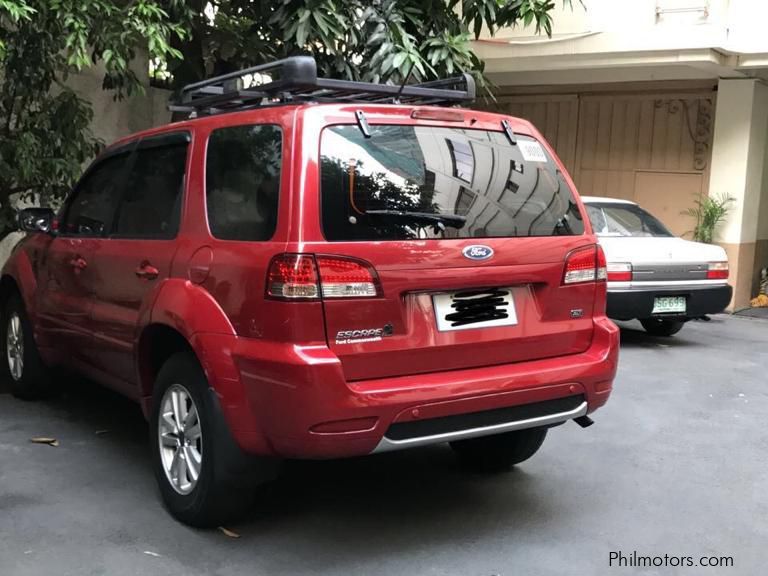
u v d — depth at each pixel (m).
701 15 10.56
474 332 3.61
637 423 5.84
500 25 8.07
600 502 4.34
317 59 7.39
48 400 5.98
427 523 4.00
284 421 3.26
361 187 3.43
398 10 7.34
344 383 3.24
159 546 3.68
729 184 12.03
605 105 13.77
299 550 3.68
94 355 4.81
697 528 4.04
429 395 3.38
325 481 4.54
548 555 3.70
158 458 4.04
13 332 5.97
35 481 4.41
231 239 3.58
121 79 7.30
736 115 11.90
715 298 8.59
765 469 4.93
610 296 8.15
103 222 4.79
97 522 3.91
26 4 5.43
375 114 3.59
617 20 11.07
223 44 7.49
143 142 4.60
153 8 5.87
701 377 7.39
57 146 6.72
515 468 4.83
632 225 9.30
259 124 3.62
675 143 13.19
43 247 5.45
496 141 3.91
